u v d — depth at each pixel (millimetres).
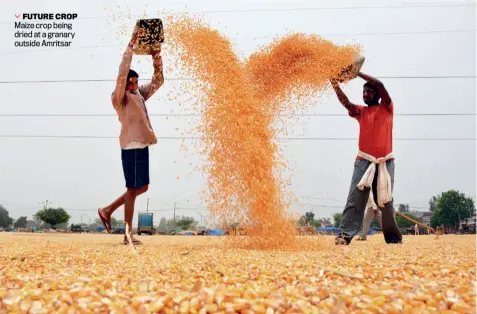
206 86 4859
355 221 6098
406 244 6156
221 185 4688
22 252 4078
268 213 4617
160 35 5227
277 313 1731
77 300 1896
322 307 1839
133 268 2990
